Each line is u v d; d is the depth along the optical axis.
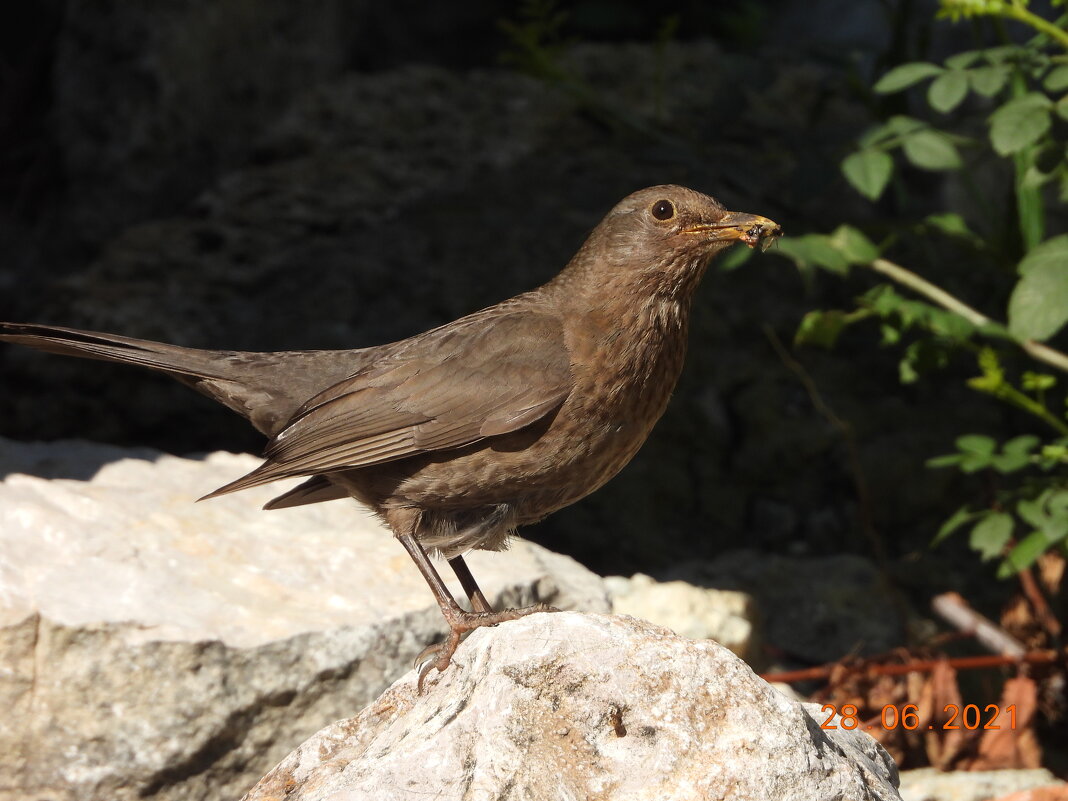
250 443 14.13
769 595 11.95
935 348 10.50
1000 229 11.77
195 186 17.52
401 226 15.90
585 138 17.11
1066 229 14.55
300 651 8.11
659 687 6.13
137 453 10.67
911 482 13.24
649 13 20.45
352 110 17.73
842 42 13.76
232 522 9.45
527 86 18.05
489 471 8.04
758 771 5.90
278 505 8.70
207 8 17.22
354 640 8.27
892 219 15.16
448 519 8.33
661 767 5.94
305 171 16.91
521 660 6.21
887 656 10.12
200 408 14.30
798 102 16.97
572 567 10.06
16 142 18.33
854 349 14.41
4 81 18.48
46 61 18.33
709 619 10.29
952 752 9.42
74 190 17.33
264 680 8.02
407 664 8.45
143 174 17.16
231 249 15.81
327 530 9.66
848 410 13.82
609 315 8.15
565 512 13.18
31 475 10.02
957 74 9.38
